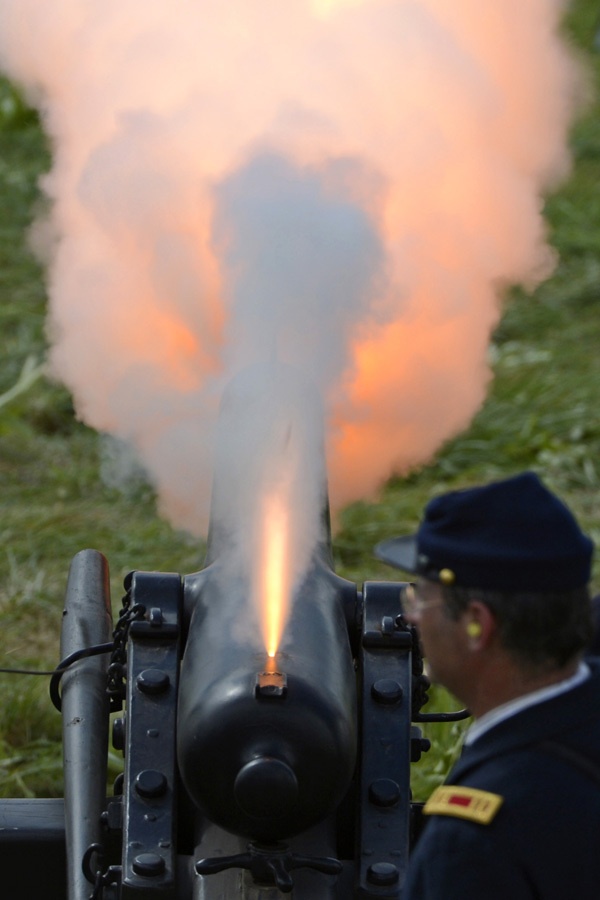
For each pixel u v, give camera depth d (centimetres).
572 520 693
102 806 1028
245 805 831
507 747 674
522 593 677
